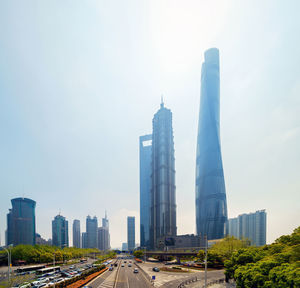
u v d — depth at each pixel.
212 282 55.19
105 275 75.00
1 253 107.94
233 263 52.12
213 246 103.75
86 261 156.12
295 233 53.59
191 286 52.91
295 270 28.59
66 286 53.84
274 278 30.52
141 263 128.00
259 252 51.19
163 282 60.56
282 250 46.12
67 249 163.00
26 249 115.94
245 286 35.69
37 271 79.25
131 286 55.84
